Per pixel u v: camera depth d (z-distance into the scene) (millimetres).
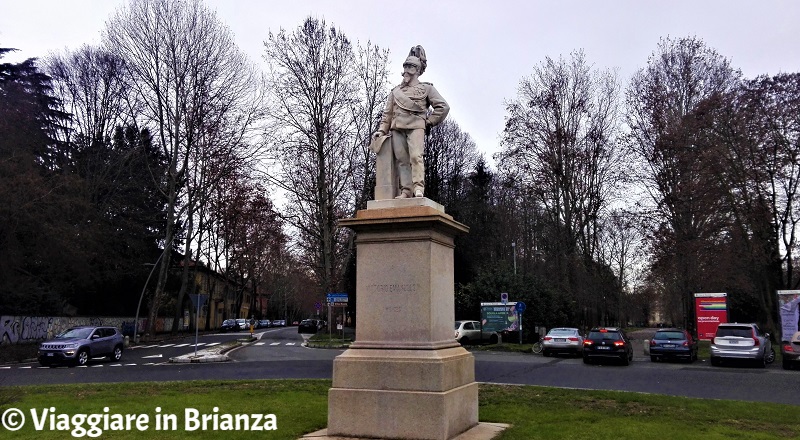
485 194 54469
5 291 34812
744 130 31078
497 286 41875
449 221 8555
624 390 15398
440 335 8422
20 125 35750
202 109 41812
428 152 49406
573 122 40406
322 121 40281
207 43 41781
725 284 38031
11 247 32688
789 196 31969
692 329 39344
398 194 9211
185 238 51312
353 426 8047
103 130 46875
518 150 40562
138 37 40688
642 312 87375
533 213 50344
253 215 43062
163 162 48188
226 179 42938
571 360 26906
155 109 42344
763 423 10000
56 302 40000
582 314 45312
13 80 39469
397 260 8398
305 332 60781
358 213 8641
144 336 43500
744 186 31297
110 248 44125
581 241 41625
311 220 41281
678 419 10227
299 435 8562
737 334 24406
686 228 35438
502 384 15523
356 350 8336
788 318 28594
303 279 82750
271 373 19375
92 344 25953
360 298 8523
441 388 7758
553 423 9617
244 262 68438
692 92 36875
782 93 30719
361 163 41156
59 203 34188
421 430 7691
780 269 34688
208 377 18391
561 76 40625
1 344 33875
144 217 49594
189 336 51438
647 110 37375
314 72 40000
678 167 34812
